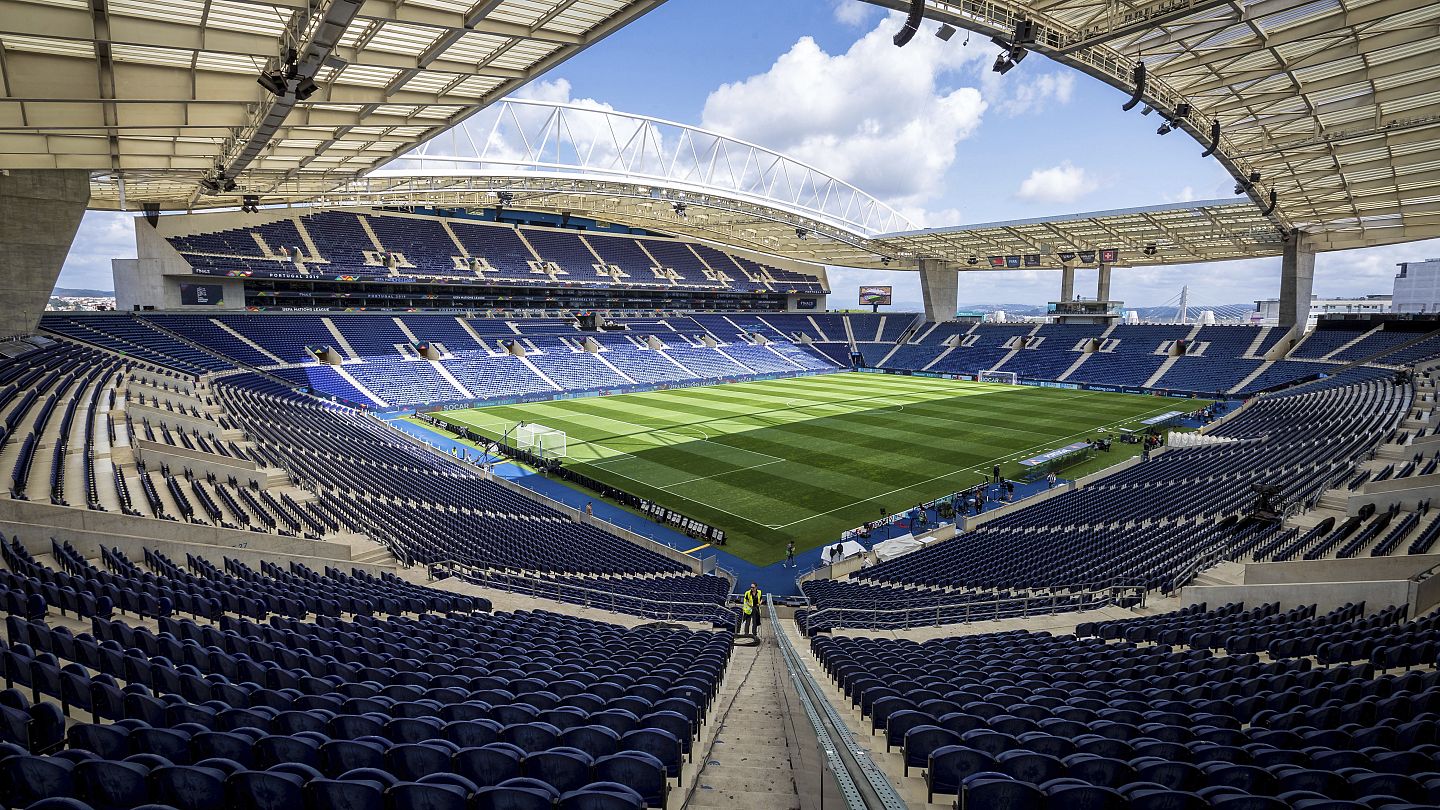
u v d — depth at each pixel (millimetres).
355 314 68625
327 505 24438
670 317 93250
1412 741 6605
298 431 36500
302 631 11031
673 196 67062
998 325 93312
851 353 97812
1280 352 67562
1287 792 5129
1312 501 23578
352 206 74500
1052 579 20172
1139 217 60375
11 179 33594
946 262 96688
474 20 18594
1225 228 62094
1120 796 4711
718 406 61469
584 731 6305
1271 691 8922
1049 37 23797
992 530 28078
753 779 6812
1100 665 10578
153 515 17234
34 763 4727
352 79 23938
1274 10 21672
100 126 22281
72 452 21844
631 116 62844
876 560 25688
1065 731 6805
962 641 13656
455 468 37344
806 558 27016
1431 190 42125
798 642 16188
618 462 40875
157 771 4773
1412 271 96750
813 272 111562
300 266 65500
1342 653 10852
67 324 47125
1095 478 35375
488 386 64438
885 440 47000
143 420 27641
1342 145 34125
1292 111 31312
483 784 5566
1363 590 14164
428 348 68188
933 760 5805
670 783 6500
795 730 6625
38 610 9625
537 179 60188
